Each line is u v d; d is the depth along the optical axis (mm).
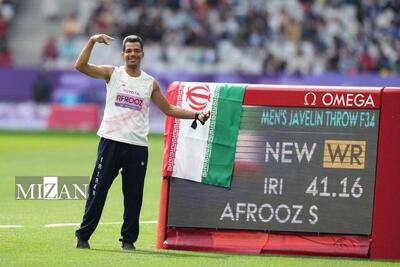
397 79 114688
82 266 32125
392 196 34406
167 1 138750
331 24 133875
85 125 121750
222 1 137750
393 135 34500
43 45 141000
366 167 34656
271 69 127875
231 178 35469
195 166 35688
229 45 132750
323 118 35094
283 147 35281
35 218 44625
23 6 143375
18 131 118375
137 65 35125
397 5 135000
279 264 32906
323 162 35000
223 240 35438
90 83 122938
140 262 32969
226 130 35625
